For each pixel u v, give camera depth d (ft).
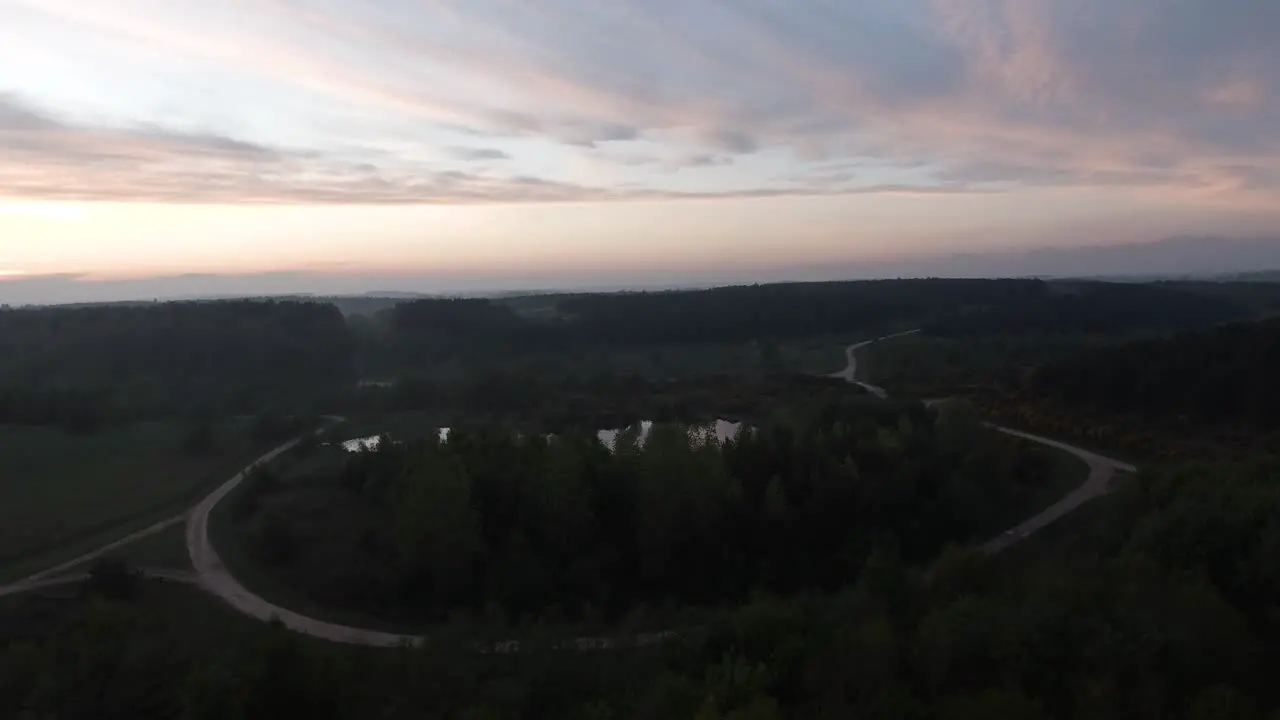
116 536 194.39
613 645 129.29
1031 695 80.23
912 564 180.75
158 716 100.83
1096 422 262.06
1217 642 84.94
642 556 178.40
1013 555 171.63
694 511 178.81
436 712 105.60
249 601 160.15
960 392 334.85
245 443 282.36
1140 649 81.46
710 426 257.75
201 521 205.36
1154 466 189.26
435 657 121.70
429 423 315.99
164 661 109.50
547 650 122.31
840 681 89.51
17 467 244.01
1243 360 265.13
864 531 189.16
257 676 97.71
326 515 199.93
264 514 200.23
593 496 186.09
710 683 92.27
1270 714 73.82
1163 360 280.31
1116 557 121.90
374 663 130.72
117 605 138.41
